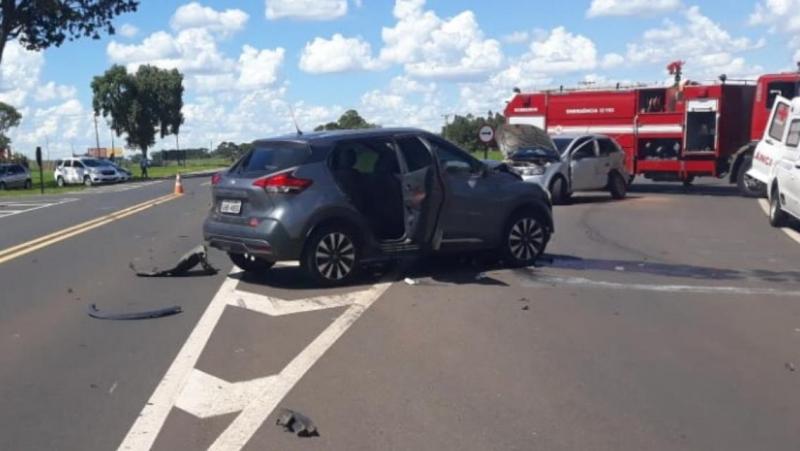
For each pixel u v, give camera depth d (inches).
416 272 444.1
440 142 435.5
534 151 885.2
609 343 300.4
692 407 233.5
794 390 248.2
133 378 263.3
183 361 280.8
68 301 382.6
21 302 382.3
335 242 402.6
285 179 394.0
